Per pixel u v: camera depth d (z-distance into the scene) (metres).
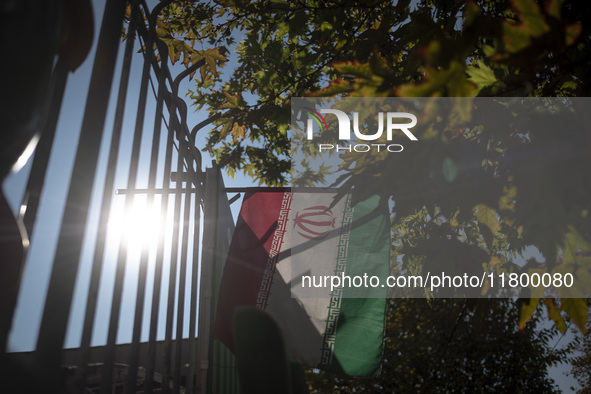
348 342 3.08
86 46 0.70
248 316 0.49
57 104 1.04
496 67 1.15
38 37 0.51
